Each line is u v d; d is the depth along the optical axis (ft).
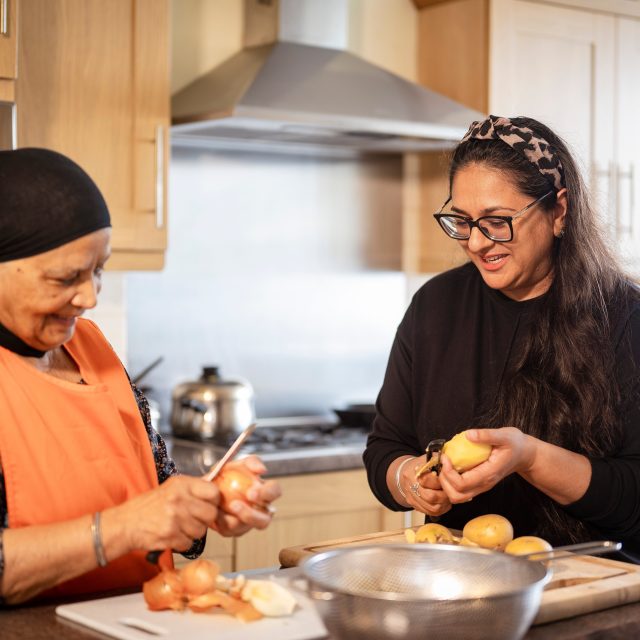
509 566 4.08
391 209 11.87
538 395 5.57
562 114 11.09
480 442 4.89
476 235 5.48
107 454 4.76
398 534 5.48
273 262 11.21
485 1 10.67
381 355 11.96
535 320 5.72
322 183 11.44
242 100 9.23
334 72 10.12
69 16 8.64
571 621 4.26
